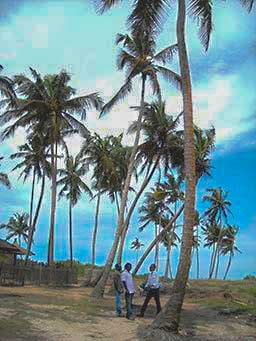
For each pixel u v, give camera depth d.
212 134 36.56
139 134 28.39
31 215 50.12
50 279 33.06
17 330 11.58
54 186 37.16
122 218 26.70
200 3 16.67
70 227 54.28
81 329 12.77
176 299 13.32
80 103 36.78
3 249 40.47
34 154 44.16
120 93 28.55
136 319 15.43
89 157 40.41
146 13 16.55
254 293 30.27
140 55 27.81
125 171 41.22
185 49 15.30
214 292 30.19
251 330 15.74
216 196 72.38
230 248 82.06
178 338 12.62
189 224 13.87
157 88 28.52
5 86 31.14
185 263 13.59
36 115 36.81
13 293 21.23
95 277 35.00
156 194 52.22
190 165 14.29
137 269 32.03
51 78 36.69
